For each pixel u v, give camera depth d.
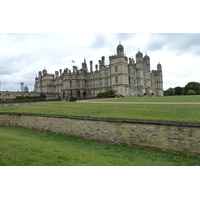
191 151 10.62
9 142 10.62
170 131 11.37
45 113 19.48
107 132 14.08
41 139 14.77
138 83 82.56
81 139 15.06
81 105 28.73
